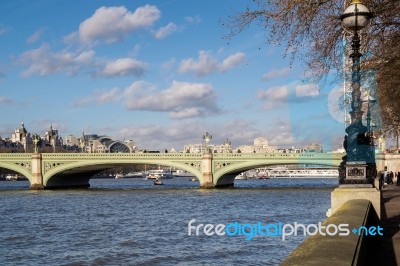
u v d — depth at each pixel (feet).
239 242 163.32
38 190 468.34
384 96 85.87
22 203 348.59
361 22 58.34
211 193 428.56
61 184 531.91
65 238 188.96
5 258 151.23
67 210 297.53
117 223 232.94
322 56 80.18
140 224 227.40
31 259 149.79
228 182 536.83
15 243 179.11
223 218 240.12
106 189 520.42
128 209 299.58
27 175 472.03
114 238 186.39
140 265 139.13
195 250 155.63
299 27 78.59
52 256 153.89
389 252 50.75
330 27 79.10
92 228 216.54
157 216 258.57
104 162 449.06
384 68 80.43
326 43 79.77
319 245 31.53
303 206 294.46
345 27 59.57
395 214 89.56
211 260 140.46
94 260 146.51
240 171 482.69
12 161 469.16
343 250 30.27
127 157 449.06
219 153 458.09
